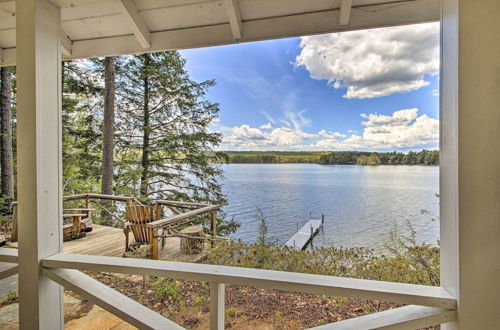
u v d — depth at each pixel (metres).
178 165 9.35
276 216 6.77
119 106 9.00
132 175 8.71
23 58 1.49
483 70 1.02
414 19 1.68
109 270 1.45
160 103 9.32
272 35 1.87
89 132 8.80
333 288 1.20
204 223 8.01
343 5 1.67
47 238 1.57
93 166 8.80
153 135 9.24
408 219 3.14
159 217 5.59
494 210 1.02
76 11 1.98
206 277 1.33
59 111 1.62
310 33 1.82
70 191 8.39
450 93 1.11
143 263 1.46
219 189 9.55
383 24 1.71
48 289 1.56
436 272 2.46
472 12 1.02
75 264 1.48
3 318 2.42
